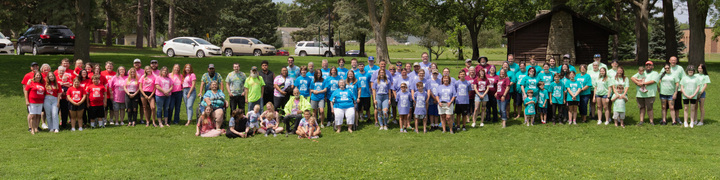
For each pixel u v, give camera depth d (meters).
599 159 9.88
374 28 29.66
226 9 66.31
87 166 9.16
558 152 10.58
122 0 36.28
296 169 9.08
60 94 12.71
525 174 8.74
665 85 13.38
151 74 13.38
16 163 9.37
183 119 14.66
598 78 13.80
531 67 13.88
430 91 12.93
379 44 29.61
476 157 10.06
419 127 13.69
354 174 8.80
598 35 33.09
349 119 12.80
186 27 65.88
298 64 26.62
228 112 15.47
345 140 11.81
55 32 27.58
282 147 10.94
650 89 13.36
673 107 13.38
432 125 13.17
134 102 13.34
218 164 9.38
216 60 27.19
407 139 11.98
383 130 13.10
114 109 13.43
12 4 25.92
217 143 11.34
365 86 13.94
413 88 13.41
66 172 8.75
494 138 12.18
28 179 8.32
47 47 27.22
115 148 10.70
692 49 27.78
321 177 8.62
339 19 52.12
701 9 26.50
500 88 13.52
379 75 13.33
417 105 12.70
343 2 50.41
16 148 10.63
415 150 10.77
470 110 14.62
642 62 33.56
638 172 8.82
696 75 13.12
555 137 12.22
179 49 32.88
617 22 43.03
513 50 35.25
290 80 13.84
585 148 10.99
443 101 12.74
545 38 33.12
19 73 20.55
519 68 14.44
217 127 12.62
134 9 58.16
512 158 9.97
